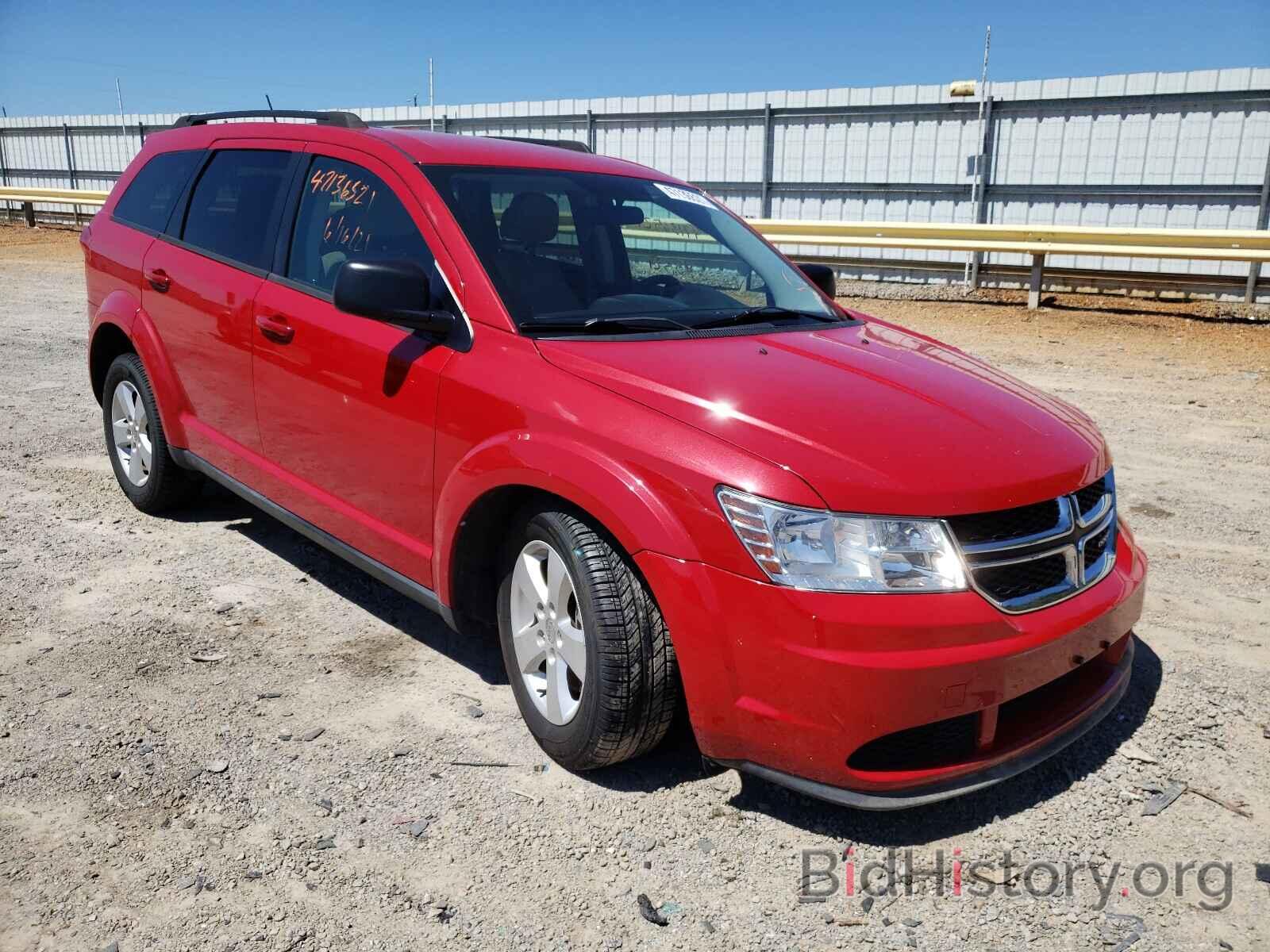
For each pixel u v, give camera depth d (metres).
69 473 5.69
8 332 10.41
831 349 3.32
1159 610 4.15
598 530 2.81
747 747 2.59
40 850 2.57
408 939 2.32
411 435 3.28
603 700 2.75
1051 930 2.41
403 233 3.51
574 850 2.65
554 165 3.90
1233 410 7.51
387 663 3.61
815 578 2.45
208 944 2.28
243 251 4.18
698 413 2.70
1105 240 12.20
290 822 2.71
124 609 3.97
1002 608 2.54
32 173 25.55
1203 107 12.19
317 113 4.26
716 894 2.51
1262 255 10.88
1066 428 3.04
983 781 2.62
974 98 13.61
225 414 4.26
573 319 3.24
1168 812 2.87
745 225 4.40
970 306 12.71
